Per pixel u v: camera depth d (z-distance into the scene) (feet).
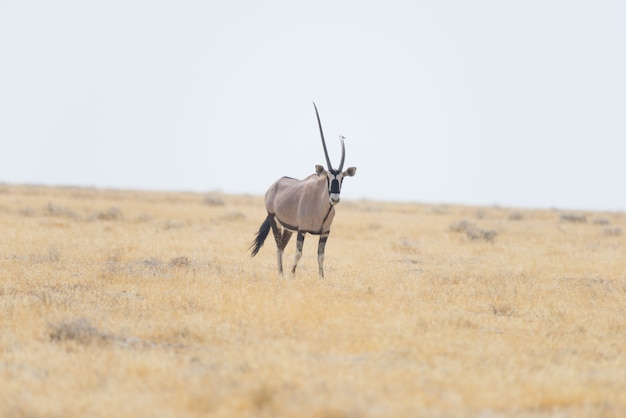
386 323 127.65
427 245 286.87
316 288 164.55
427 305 149.79
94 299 147.02
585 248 285.02
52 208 392.27
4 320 125.49
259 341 113.50
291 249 265.13
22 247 232.32
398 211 598.75
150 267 193.88
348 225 385.70
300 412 81.30
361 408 81.92
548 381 95.45
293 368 95.71
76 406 83.30
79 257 213.05
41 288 161.48
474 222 435.53
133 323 124.16
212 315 132.87
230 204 613.93
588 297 168.04
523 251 270.67
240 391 86.17
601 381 98.22
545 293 170.50
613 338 127.95
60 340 113.60
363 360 104.42
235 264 213.46
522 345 118.62
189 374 94.63
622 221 509.76
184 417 80.94
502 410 87.30
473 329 129.08
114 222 359.66
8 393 87.86
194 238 287.89
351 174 180.34
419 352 109.29
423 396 87.61
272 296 150.20
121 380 93.30
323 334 119.44
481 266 221.66
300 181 195.00
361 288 167.84
